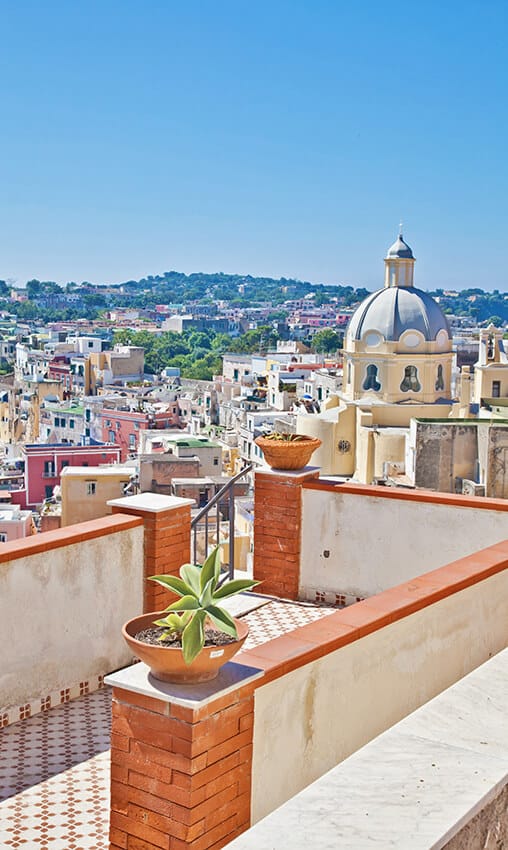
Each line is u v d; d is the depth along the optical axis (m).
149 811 3.56
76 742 5.23
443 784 2.34
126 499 6.51
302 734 4.05
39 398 118.62
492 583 5.52
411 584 5.09
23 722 5.48
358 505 7.10
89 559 5.89
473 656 5.38
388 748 2.54
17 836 4.28
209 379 159.88
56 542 5.62
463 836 2.20
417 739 2.60
